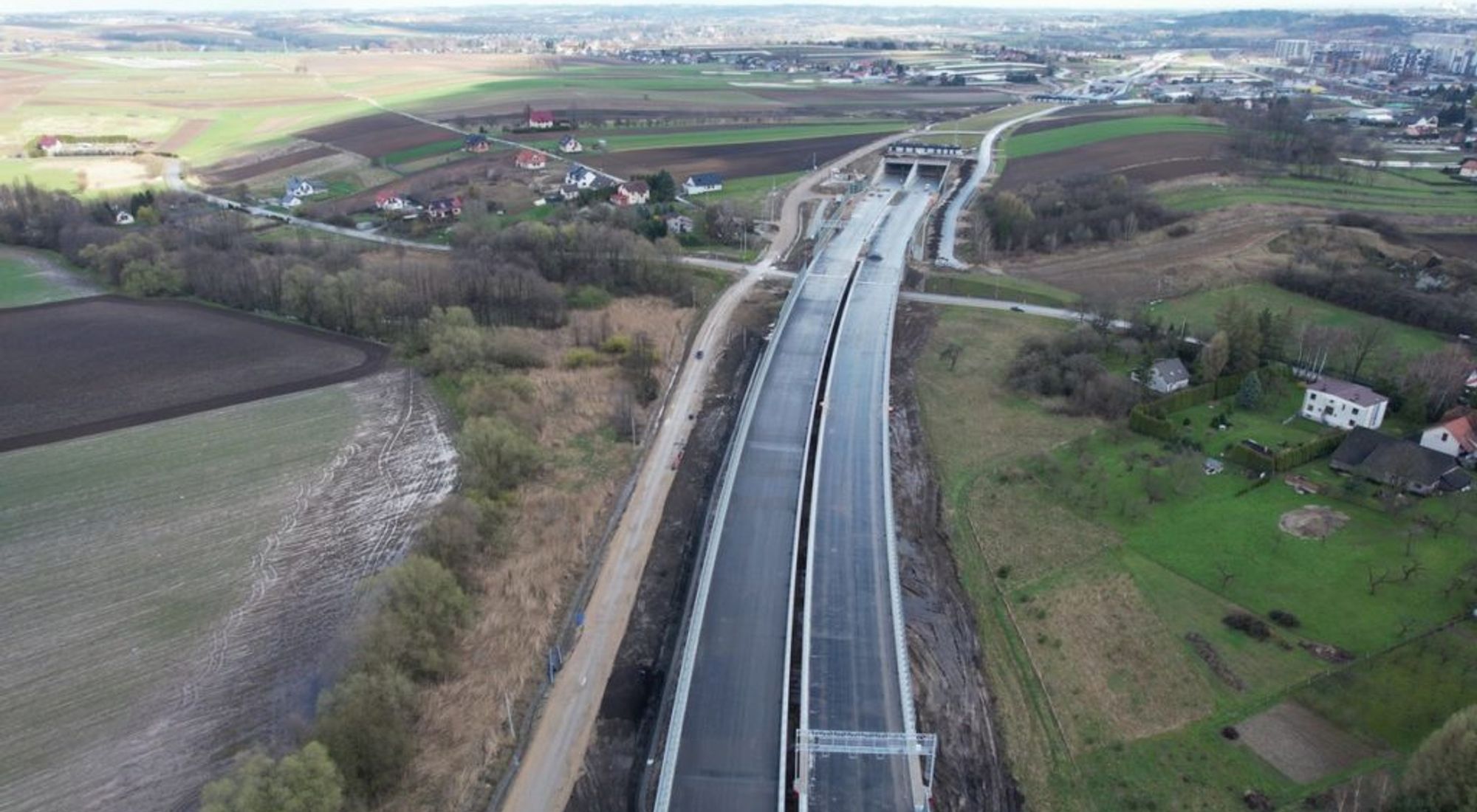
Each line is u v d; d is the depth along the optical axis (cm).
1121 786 6412
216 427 11381
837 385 12250
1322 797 6141
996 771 6612
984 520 9631
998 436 11362
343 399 12219
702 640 7531
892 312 14888
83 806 6153
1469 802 5238
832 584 8225
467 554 8694
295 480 10144
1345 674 7138
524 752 6738
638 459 10919
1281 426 11050
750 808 6003
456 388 12444
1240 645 7562
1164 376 11825
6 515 9419
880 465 10275
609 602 8431
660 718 7050
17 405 11962
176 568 8594
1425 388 10781
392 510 9550
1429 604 7869
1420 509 9200
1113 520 9394
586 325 14775
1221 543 8869
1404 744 6512
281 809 5456
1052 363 12769
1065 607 8212
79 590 8288
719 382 13125
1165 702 7100
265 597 8200
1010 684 7419
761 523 9131
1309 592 8119
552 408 12044
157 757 6531
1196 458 9912
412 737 6725
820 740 6456
